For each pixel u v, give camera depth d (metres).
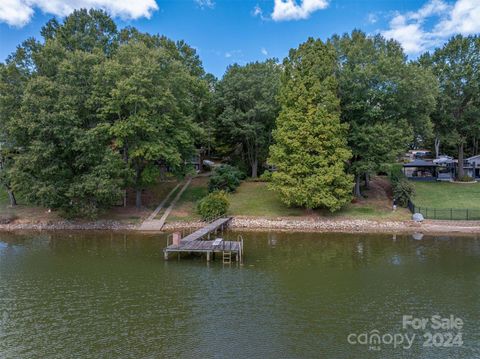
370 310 16.27
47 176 34.25
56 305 16.89
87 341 13.55
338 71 39.66
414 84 37.06
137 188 41.41
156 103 36.50
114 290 18.83
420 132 43.81
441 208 39.53
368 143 38.12
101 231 35.31
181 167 43.22
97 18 45.47
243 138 51.84
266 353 12.73
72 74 35.78
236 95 49.19
